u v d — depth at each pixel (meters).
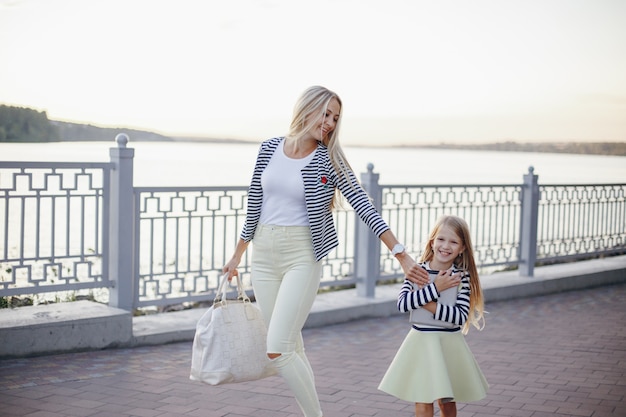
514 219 10.19
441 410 4.15
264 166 4.13
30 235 12.38
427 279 3.91
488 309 8.99
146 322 7.05
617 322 8.31
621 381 5.76
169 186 6.91
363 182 8.39
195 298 7.20
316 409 4.11
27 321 6.08
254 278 4.16
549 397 5.29
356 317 8.12
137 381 5.51
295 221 4.03
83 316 6.30
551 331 7.76
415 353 3.99
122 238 6.61
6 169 6.01
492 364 6.28
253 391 5.32
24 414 4.69
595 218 11.58
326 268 8.75
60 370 5.71
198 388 5.37
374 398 5.21
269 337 3.99
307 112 3.99
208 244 12.83
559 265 11.49
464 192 9.49
